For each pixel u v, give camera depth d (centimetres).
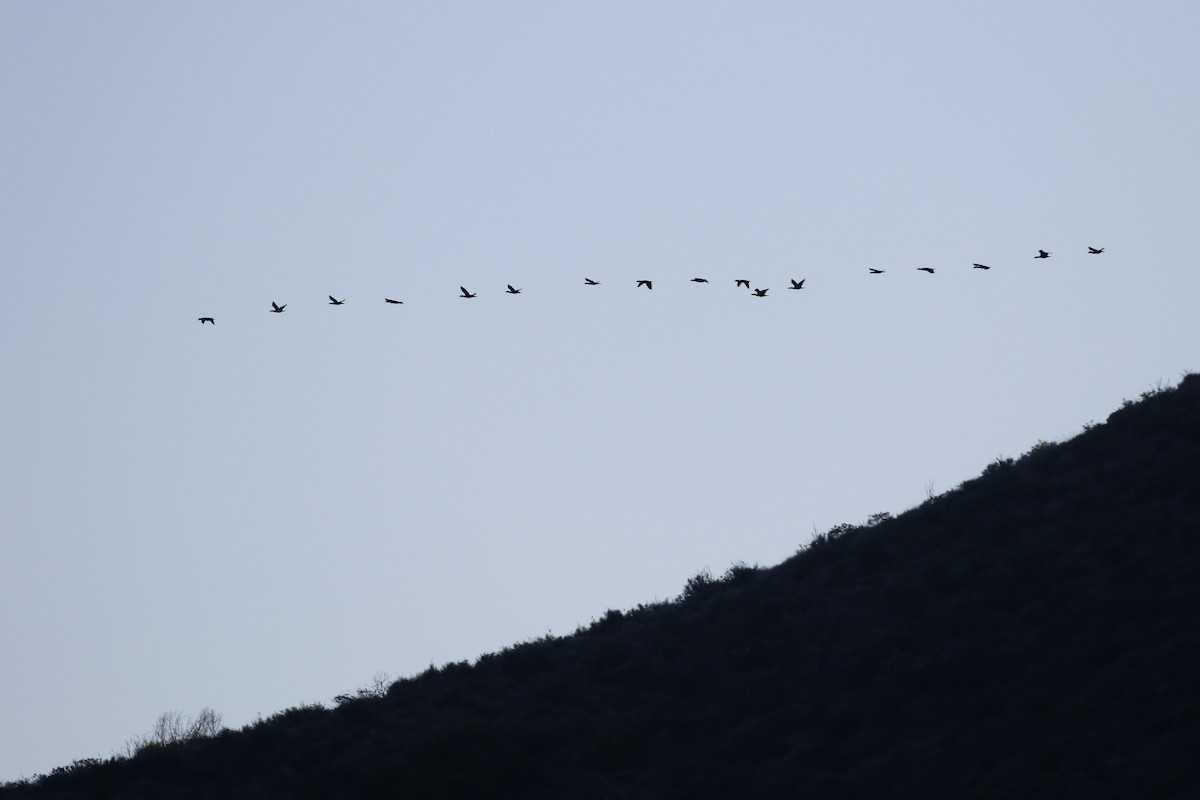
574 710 5478
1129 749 3972
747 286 5066
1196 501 5403
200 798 5066
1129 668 4397
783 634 5694
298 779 5162
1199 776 3700
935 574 5691
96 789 5172
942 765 4319
